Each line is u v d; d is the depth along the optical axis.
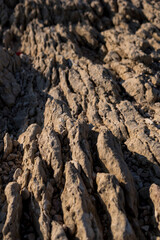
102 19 14.34
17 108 10.42
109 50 12.82
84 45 13.55
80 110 9.20
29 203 6.11
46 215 5.57
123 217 5.15
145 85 9.40
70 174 5.99
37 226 5.61
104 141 6.61
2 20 14.80
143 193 6.15
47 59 11.69
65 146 7.26
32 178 6.37
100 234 5.11
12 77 11.06
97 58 12.87
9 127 9.89
